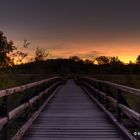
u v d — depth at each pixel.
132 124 8.22
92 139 7.01
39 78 36.53
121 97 8.40
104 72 84.25
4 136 5.85
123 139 7.02
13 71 22.92
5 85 19.08
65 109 11.96
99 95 13.41
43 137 7.17
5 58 28.08
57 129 8.07
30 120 8.67
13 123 8.98
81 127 8.35
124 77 43.66
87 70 86.88
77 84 37.22
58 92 21.47
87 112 11.12
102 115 10.41
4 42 29.41
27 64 32.50
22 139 6.97
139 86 38.41
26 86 8.01
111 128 8.23
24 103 8.33
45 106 12.65
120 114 8.45
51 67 61.44
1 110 5.81
